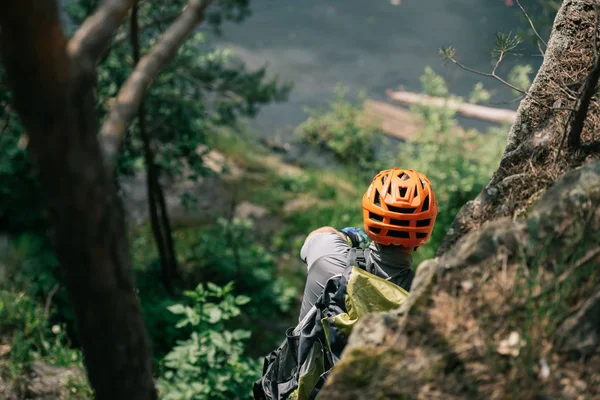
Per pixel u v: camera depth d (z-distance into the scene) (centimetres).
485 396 180
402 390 184
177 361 495
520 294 192
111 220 139
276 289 833
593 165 209
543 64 287
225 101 860
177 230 975
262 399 279
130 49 693
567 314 186
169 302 671
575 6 286
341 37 1722
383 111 1400
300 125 1361
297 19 1802
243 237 908
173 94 739
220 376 486
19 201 634
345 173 1239
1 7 112
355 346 195
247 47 1631
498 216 266
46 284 586
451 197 911
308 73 1553
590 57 276
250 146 1272
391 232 250
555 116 269
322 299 245
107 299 146
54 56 119
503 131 1064
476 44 1636
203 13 163
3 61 120
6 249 557
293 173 1198
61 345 518
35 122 124
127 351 155
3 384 425
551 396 176
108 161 140
